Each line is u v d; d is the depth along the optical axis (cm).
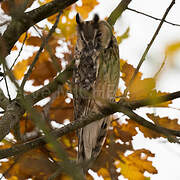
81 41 895
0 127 712
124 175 789
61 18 862
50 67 841
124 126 818
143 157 782
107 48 907
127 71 762
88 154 834
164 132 616
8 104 785
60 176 733
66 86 856
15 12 626
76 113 849
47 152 761
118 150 790
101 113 685
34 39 848
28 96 782
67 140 837
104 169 799
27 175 761
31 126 813
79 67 854
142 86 643
